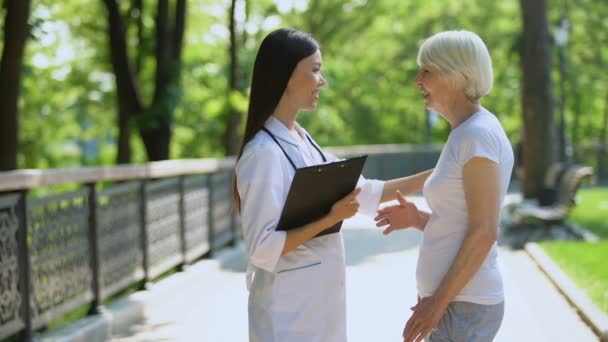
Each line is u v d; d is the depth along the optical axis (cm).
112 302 941
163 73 1838
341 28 3728
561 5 2733
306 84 394
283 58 391
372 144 4688
